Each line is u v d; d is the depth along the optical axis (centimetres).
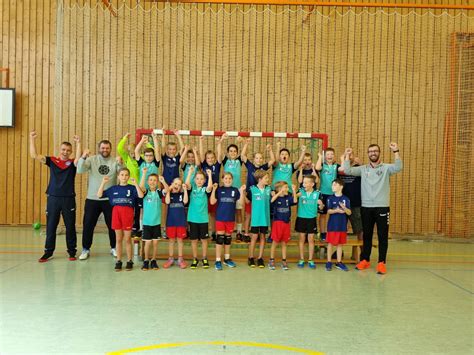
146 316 416
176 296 489
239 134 744
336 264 690
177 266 662
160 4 1031
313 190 676
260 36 1032
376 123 1034
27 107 1045
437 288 549
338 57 1031
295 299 487
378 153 654
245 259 725
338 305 466
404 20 1030
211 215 736
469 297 508
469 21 1034
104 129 1034
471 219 1027
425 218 1031
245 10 1032
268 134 752
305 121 1034
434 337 374
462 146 1030
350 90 1033
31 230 991
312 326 396
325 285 557
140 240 702
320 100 1034
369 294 515
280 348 342
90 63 1032
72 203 683
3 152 1043
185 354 326
